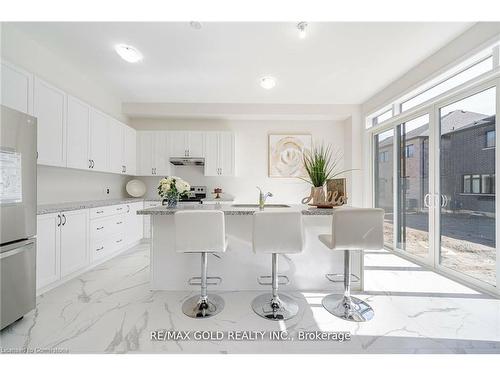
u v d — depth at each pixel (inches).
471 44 91.0
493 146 90.9
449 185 109.5
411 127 133.2
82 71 125.3
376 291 94.0
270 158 190.1
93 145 129.8
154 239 94.9
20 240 72.1
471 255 99.9
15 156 69.1
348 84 141.9
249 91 152.3
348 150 181.6
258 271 95.6
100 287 97.7
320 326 71.9
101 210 123.9
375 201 167.5
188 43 100.5
